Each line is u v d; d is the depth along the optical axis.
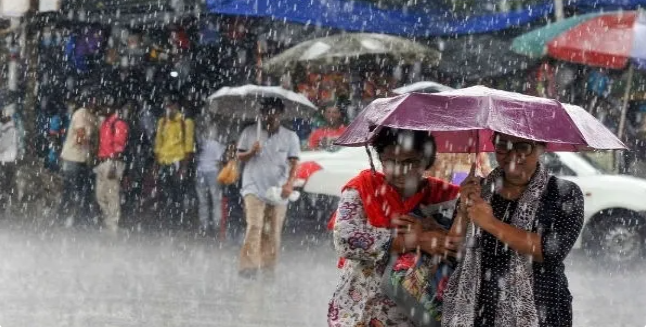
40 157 35.94
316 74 32.16
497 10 33.22
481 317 7.49
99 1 36.09
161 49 36.31
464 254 7.54
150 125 33.56
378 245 7.64
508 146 7.46
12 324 13.79
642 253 23.09
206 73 35.81
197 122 34.12
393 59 31.44
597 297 18.70
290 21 32.44
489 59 33.31
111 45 36.59
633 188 23.12
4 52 36.88
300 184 24.33
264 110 19.47
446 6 33.41
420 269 7.64
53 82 36.56
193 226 30.62
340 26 32.72
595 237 23.16
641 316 16.80
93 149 29.69
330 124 31.98
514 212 7.48
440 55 31.59
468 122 7.34
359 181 7.81
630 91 32.03
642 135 31.80
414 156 7.69
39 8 36.25
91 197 30.53
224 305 16.12
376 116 7.77
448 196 7.93
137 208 32.72
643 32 29.66
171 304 16.02
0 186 31.08
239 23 35.25
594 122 7.73
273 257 19.47
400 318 7.76
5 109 31.55
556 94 32.62
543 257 7.36
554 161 23.50
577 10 32.94
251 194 19.34
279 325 14.59
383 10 33.31
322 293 17.91
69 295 16.45
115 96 36.50
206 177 28.67
